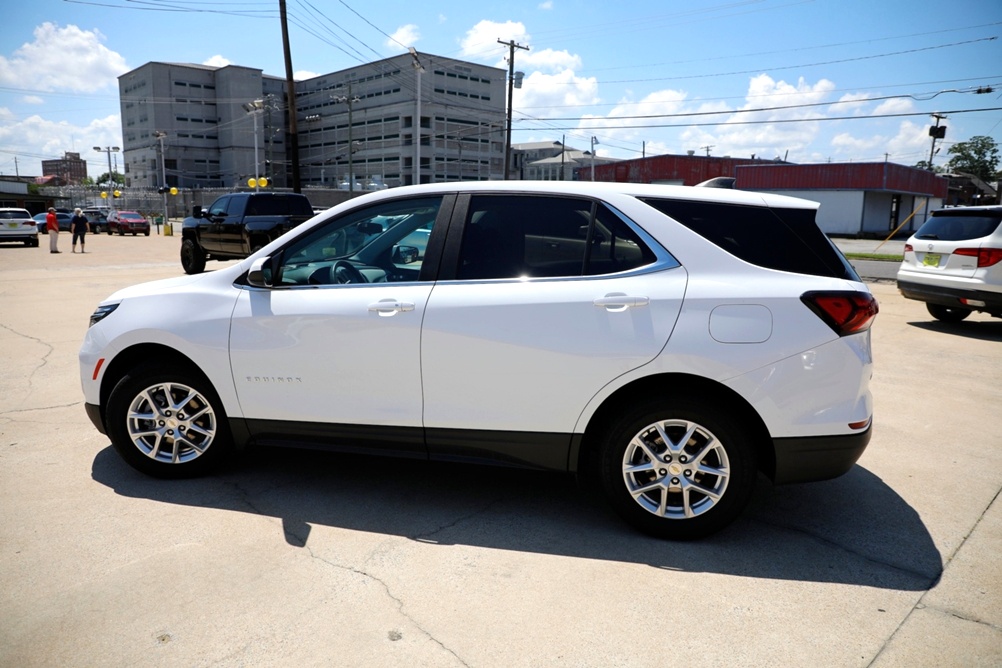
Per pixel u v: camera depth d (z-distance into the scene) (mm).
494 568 3107
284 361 3705
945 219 9305
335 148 125312
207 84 129125
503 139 121125
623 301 3271
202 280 4000
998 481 4195
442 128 111688
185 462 4004
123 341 3932
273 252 3832
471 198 3648
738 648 2564
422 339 3475
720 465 3293
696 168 56969
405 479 4121
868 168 44688
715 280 3268
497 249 3537
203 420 4012
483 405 3459
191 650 2506
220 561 3125
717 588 2973
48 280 14617
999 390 6254
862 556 3266
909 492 4031
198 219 16688
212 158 131125
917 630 2688
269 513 3625
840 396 3213
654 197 3443
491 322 3393
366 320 3553
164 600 2812
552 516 3646
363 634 2615
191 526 3455
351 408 3646
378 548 3273
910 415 5508
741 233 3365
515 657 2496
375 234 3873
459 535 3418
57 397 5730
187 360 3947
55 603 2779
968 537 3471
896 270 17891
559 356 3324
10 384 6121
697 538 3379
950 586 3014
